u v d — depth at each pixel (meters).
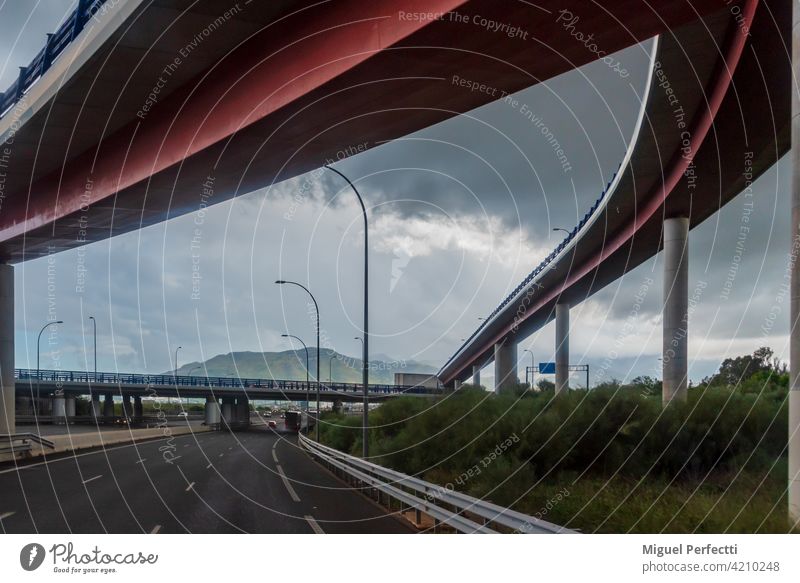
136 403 93.19
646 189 38.78
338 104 16.39
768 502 12.63
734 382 34.03
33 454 29.14
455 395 30.67
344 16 14.80
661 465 20.78
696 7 12.73
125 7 16.41
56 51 22.97
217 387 77.44
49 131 24.06
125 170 23.84
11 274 44.84
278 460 31.17
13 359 44.47
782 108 24.94
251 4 15.83
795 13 11.52
